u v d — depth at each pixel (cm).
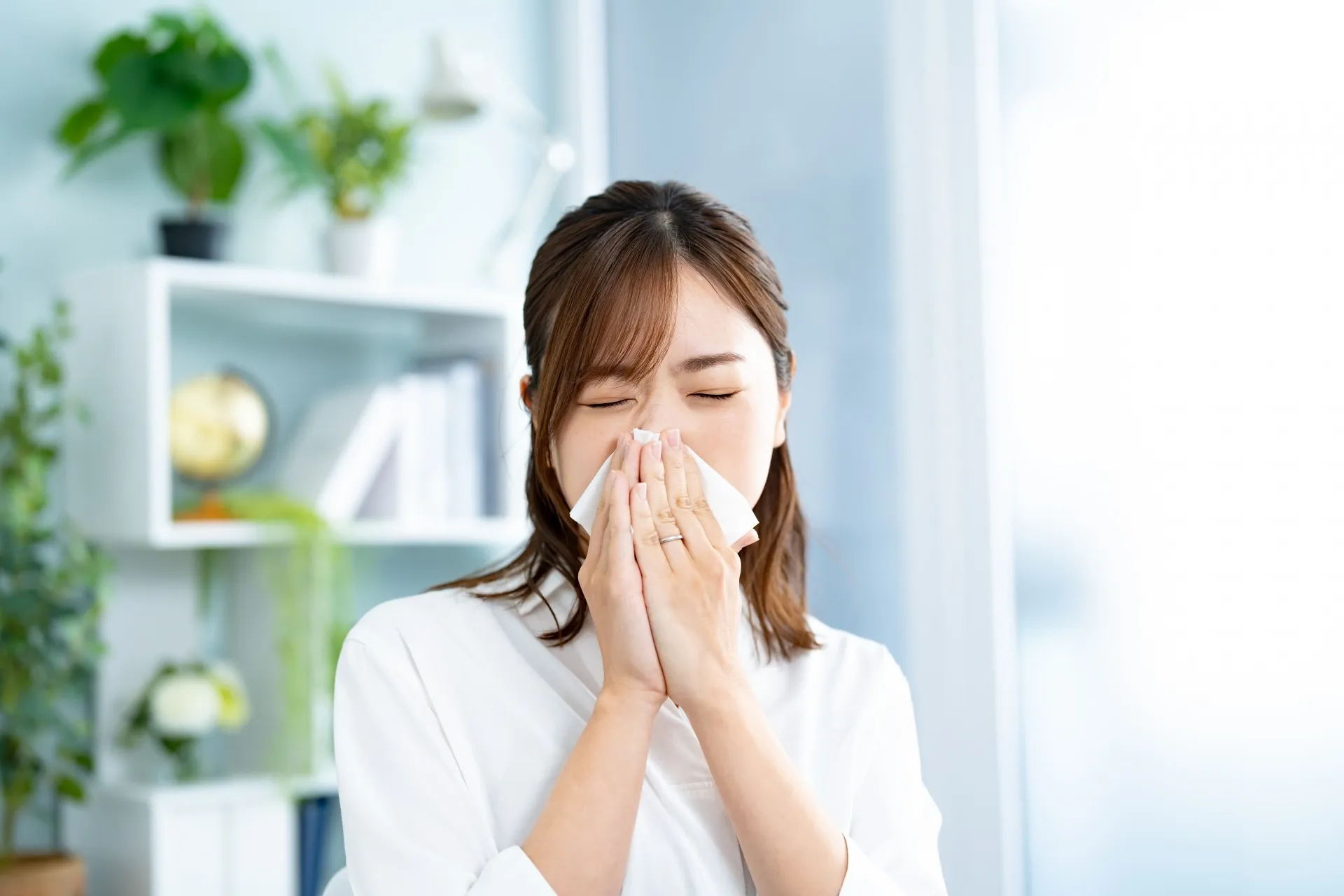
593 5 265
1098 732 176
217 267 198
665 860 89
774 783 83
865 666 105
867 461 205
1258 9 159
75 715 204
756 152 227
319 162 225
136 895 190
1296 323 155
